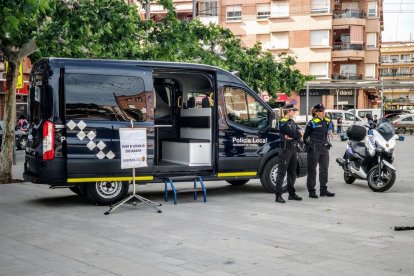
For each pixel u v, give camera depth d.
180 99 12.21
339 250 6.74
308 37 54.41
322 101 54.84
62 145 9.71
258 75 25.70
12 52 13.91
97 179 9.89
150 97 10.38
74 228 8.12
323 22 53.97
